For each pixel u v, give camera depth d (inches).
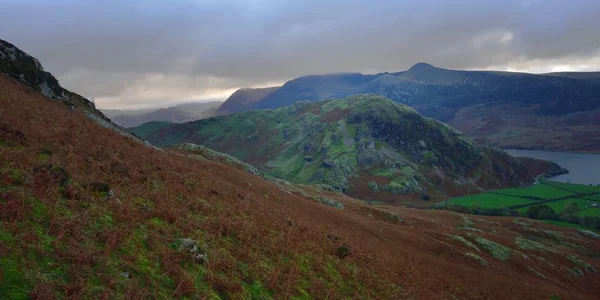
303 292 577.9
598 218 6097.4
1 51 2003.0
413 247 2001.7
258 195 1611.7
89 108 2514.8
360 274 826.2
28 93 1505.9
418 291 925.8
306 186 4328.3
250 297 476.7
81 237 393.1
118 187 614.9
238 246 614.9
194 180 989.8
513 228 4170.8
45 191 446.9
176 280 412.2
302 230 994.7
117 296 335.0
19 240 337.1
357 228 1910.7
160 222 552.1
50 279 308.7
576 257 2974.9
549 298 1583.4
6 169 455.8
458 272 1541.6
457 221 3986.2
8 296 271.6
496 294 1365.7
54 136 744.3
